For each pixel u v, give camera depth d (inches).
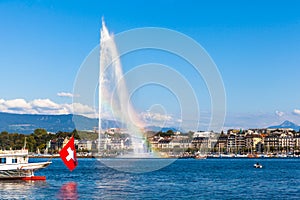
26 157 4766.2
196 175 6314.0
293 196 3732.8
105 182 4899.1
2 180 4702.3
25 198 3462.1
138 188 4247.0
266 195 3791.8
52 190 3988.7
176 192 3932.1
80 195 3649.1
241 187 4493.1
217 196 3681.1
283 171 7755.9
